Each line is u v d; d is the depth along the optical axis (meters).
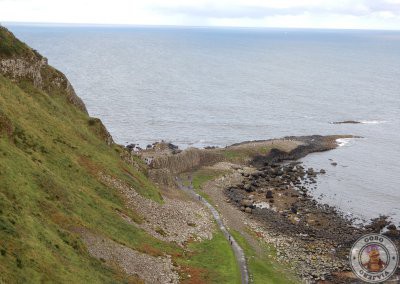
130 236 59.69
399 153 148.38
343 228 89.19
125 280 47.88
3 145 53.62
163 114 198.25
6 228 39.28
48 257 40.34
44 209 49.56
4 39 80.94
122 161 84.81
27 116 68.19
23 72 81.25
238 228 83.44
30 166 54.47
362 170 130.75
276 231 85.94
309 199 106.12
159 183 98.88
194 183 112.44
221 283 58.22
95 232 53.34
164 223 72.12
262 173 123.25
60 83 91.56
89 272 43.88
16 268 35.88
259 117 199.50
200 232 74.44
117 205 67.19
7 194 45.97
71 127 79.19
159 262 57.41
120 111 199.50
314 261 73.88
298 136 163.88
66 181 60.44
